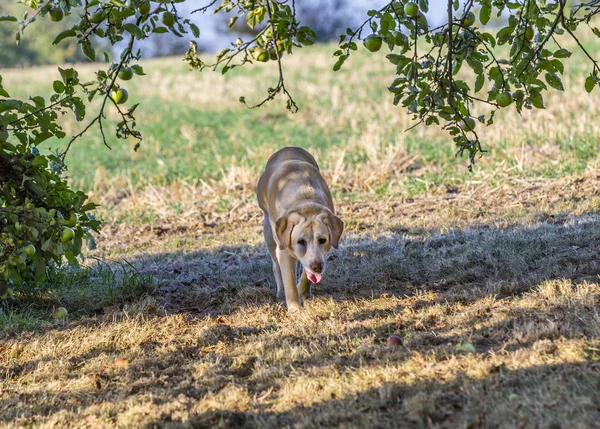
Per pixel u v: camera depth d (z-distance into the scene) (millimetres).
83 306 11438
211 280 12516
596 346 7484
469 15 8164
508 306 9344
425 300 10227
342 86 43312
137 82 51750
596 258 11023
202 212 20141
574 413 6117
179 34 7852
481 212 16219
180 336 9875
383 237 14469
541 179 19234
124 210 21609
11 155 10250
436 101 8281
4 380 8844
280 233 9734
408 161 23609
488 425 6184
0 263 9664
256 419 7020
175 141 34969
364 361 8070
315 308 10188
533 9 7820
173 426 6992
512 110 29656
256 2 8039
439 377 7324
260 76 49406
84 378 8641
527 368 7180
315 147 29625
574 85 33094
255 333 9750
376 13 7715
